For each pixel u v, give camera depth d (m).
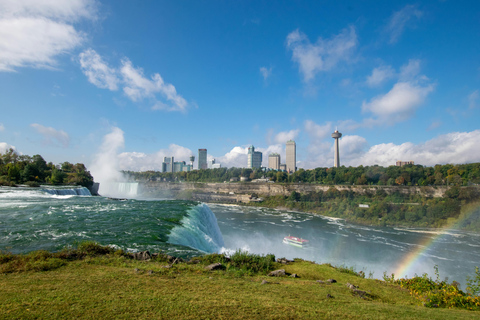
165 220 30.98
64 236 22.78
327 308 8.84
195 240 28.30
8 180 75.44
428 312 9.31
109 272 11.65
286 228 83.44
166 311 7.50
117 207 39.94
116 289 9.29
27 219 29.44
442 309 10.38
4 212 33.25
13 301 7.78
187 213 36.59
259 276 14.14
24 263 12.49
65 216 31.66
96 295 8.58
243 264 16.23
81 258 14.40
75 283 9.81
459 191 103.12
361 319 7.92
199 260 16.45
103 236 23.09
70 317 6.84
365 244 68.06
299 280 14.00
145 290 9.36
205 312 7.58
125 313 7.20
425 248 65.31
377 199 119.69
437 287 13.77
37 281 9.94
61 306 7.55
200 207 42.78
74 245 20.27
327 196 133.62
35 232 23.95
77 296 8.43
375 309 9.19
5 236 22.47
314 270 16.75
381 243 69.38
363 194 129.88
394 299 12.09
